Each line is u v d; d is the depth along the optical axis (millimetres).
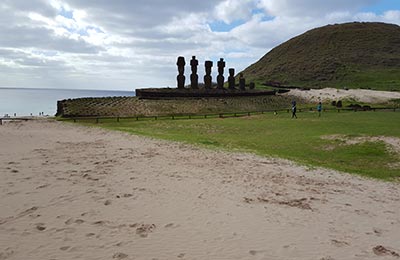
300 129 27500
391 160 16469
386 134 22469
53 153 15219
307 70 123312
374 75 107750
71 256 5336
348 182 12078
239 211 8016
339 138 21828
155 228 6668
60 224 6617
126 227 6637
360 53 131875
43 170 11359
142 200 8445
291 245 6250
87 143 19172
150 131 28203
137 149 17203
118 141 20266
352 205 9180
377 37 145000
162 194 9086
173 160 14445
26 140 20078
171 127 31219
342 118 35875
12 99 198125
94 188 9336
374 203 9547
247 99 58500
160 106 46688
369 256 6000
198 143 20203
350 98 69062
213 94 56906
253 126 30625
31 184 9422
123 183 10078
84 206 7754
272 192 10008
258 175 12273
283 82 113812
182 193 9297
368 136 21656
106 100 48250
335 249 6203
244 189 10133
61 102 45531
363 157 17250
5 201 7863
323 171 13719
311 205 8914
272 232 6824
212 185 10391
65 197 8359
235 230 6812
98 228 6508
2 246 5570
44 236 6027
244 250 5926
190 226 6883
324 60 128625
